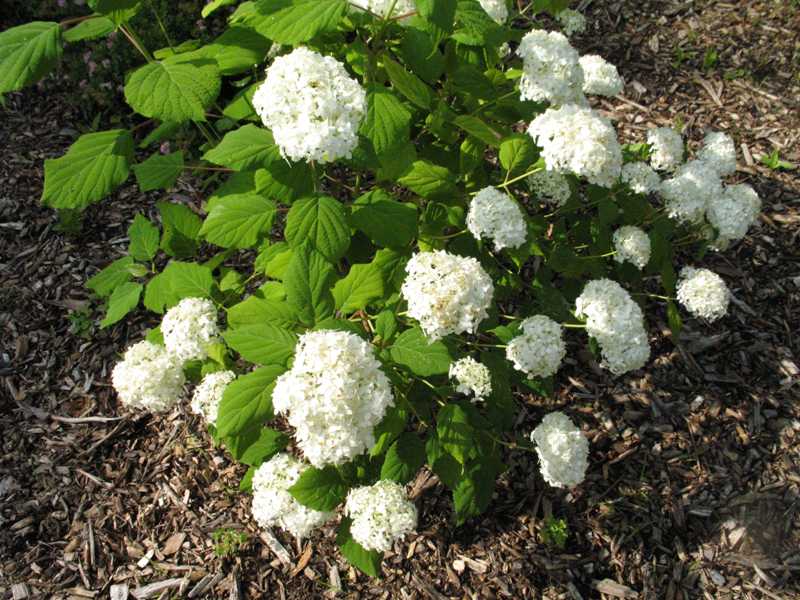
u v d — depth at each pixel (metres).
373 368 0.74
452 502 1.23
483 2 1.05
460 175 1.06
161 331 0.99
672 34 2.02
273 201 0.90
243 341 0.76
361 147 0.81
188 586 1.15
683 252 1.56
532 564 1.17
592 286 1.03
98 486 1.27
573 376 1.39
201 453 1.30
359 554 0.89
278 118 0.74
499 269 1.15
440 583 1.15
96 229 1.65
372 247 1.07
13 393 1.40
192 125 1.74
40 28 0.82
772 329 1.46
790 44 1.97
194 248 1.09
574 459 0.99
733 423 1.33
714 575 1.16
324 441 0.71
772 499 1.24
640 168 1.20
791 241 1.59
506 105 1.07
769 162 1.71
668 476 1.27
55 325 1.49
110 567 1.18
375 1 0.88
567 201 1.18
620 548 1.19
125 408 1.38
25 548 1.20
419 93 0.87
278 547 1.19
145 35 1.77
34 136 1.80
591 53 1.98
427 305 0.79
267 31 0.78
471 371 0.88
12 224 1.65
